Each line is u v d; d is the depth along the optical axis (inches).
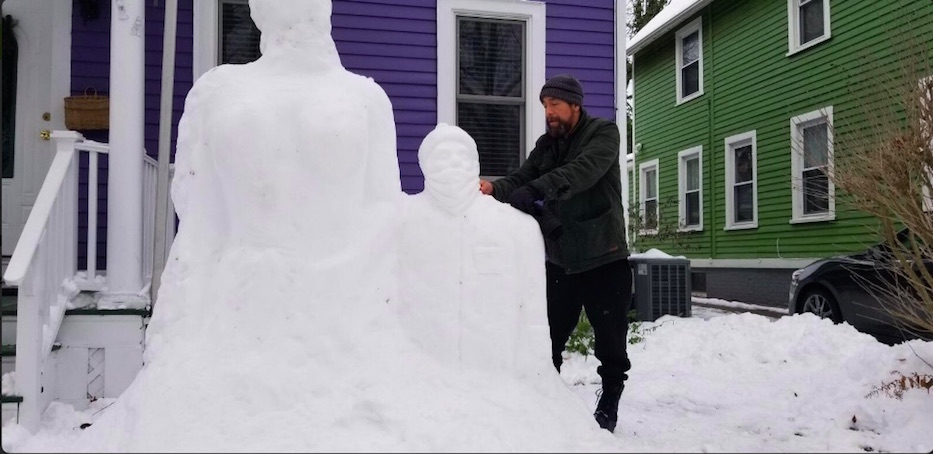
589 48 301.3
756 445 129.4
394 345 102.7
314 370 97.7
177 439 89.8
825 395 175.8
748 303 502.6
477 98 292.5
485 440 93.6
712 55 554.6
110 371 161.0
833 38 428.1
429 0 286.0
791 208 462.9
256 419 92.7
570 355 236.2
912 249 179.2
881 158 160.4
